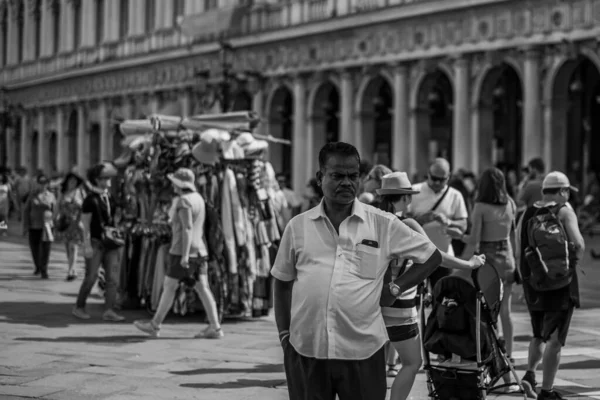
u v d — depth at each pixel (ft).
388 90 190.70
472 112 155.02
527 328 70.18
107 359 55.83
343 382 29.09
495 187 53.62
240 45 202.90
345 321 28.91
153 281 75.92
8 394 46.29
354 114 177.06
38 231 102.27
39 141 303.68
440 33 158.30
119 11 260.83
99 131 274.16
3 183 176.76
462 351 39.75
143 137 79.15
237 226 73.77
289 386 29.84
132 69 248.93
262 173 76.95
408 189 45.91
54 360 55.16
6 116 275.39
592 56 136.98
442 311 40.19
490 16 150.10
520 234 49.19
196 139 77.15
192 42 220.43
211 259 73.15
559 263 46.44
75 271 109.29
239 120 79.05
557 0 140.26
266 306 76.95
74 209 98.53
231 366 54.49
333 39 179.83
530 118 145.07
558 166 144.15
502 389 49.34
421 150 165.68
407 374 39.99
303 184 188.96
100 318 72.90
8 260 122.01
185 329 68.90
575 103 166.71
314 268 29.32
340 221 29.86
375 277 29.58
